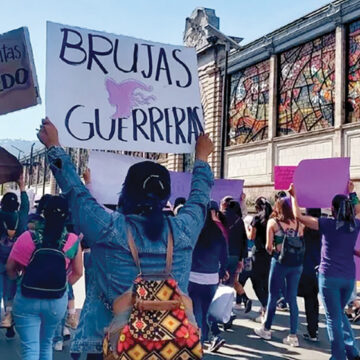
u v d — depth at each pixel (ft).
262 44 79.30
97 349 7.14
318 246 20.18
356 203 17.43
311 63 70.49
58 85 8.67
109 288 6.71
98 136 8.93
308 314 20.48
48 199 11.93
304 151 70.49
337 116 64.64
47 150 7.49
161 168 7.45
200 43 97.71
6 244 18.39
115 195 10.12
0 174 11.14
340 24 64.95
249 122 83.71
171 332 6.36
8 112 10.92
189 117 9.82
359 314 24.80
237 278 24.73
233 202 23.24
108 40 9.22
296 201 15.71
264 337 20.52
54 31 8.76
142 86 9.46
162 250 6.82
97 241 6.76
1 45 10.91
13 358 17.20
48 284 11.19
